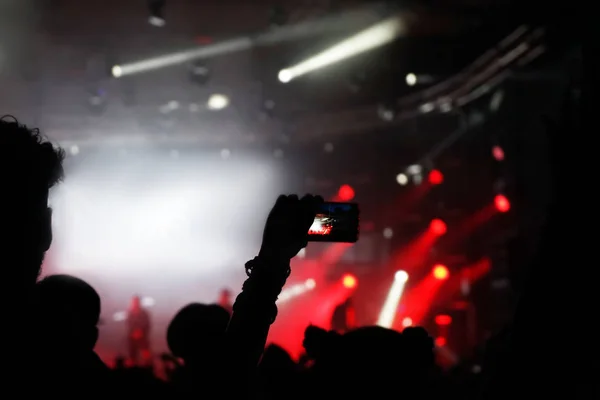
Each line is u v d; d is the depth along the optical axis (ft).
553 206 4.71
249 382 4.91
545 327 4.57
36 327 4.75
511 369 4.66
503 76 59.16
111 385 5.24
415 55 67.92
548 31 47.14
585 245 4.53
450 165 72.08
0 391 4.61
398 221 73.31
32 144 4.79
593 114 4.69
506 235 61.05
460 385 14.49
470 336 59.82
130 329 70.13
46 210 4.84
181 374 11.49
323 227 7.14
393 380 8.14
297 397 8.89
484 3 56.13
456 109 69.62
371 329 8.44
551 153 4.80
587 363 4.48
